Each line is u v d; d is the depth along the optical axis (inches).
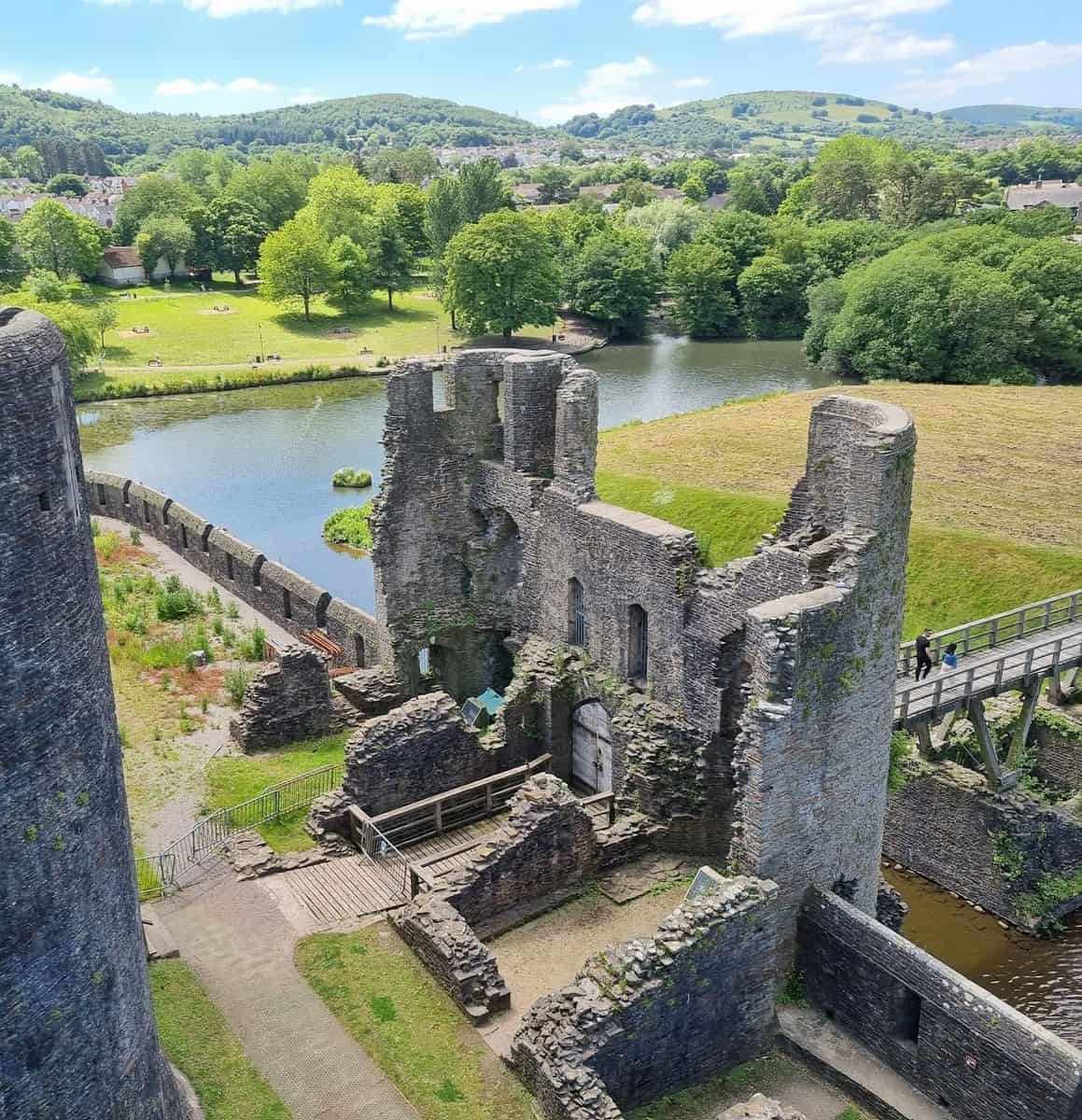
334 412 3892.7
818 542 962.1
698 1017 859.4
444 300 4958.2
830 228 5511.8
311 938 971.9
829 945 909.8
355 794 1141.1
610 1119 747.4
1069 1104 753.6
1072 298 3846.0
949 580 1801.2
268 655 1656.0
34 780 538.6
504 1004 893.8
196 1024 863.7
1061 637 1400.1
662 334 5418.3
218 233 6486.2
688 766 1095.6
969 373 3762.3
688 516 2144.4
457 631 1456.7
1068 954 1203.9
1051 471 2356.1
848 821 952.9
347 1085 812.6
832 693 894.4
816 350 4377.5
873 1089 854.5
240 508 2824.8
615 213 7377.0
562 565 1250.6
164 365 4443.9
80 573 565.3
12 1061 553.0
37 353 519.5
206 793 1242.0
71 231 5861.2
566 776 1285.7
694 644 1078.4
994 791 1283.2
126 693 1521.9
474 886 989.8
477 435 1387.8
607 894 1050.1
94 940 593.0
